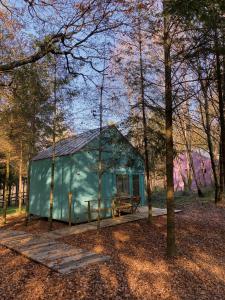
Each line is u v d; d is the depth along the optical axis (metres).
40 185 14.75
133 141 10.77
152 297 5.19
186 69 7.77
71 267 6.39
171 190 7.36
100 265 6.59
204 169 25.25
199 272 6.29
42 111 11.29
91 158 12.88
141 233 9.67
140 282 5.77
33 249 8.00
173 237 7.22
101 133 10.64
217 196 14.50
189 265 6.68
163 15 5.95
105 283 5.68
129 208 13.68
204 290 5.47
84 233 9.89
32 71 7.62
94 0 6.22
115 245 8.31
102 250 7.81
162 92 8.88
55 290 5.45
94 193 12.78
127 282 5.75
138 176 15.74
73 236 9.53
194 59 7.33
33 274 6.28
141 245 8.27
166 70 7.57
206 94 12.94
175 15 5.77
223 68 7.57
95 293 5.30
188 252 7.55
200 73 8.05
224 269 6.46
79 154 12.46
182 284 5.71
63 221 12.66
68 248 8.03
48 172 14.08
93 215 12.60
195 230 9.83
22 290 5.57
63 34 6.58
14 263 7.12
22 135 13.21
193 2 4.99
